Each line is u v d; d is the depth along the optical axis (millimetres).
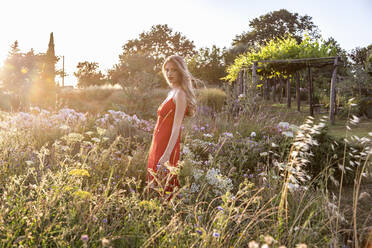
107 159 2955
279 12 41094
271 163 3318
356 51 25031
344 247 1852
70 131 4492
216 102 10258
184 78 2420
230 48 28969
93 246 1473
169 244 1572
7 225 1506
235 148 3553
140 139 4637
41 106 8773
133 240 1613
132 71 32750
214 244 1536
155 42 50812
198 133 4465
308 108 12555
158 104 9406
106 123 5336
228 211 1799
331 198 2660
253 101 5340
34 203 1690
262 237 1591
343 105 10383
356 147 3318
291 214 2137
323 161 3258
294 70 11758
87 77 45156
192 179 2494
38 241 1474
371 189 3021
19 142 3387
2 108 9375
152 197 2277
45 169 2527
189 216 1875
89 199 1738
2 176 2258
